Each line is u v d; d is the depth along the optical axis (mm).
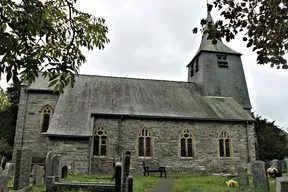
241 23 4129
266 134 34781
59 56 4488
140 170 21219
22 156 10992
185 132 22859
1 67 3236
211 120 23438
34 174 12531
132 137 21797
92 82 26031
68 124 20438
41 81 24844
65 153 19250
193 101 25891
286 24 3627
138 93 25562
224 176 20281
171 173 21594
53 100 23906
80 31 4973
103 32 5215
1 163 17094
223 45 30531
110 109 22438
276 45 3682
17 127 22812
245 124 24172
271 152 33062
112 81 26812
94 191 11125
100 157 20859
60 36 4680
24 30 3305
